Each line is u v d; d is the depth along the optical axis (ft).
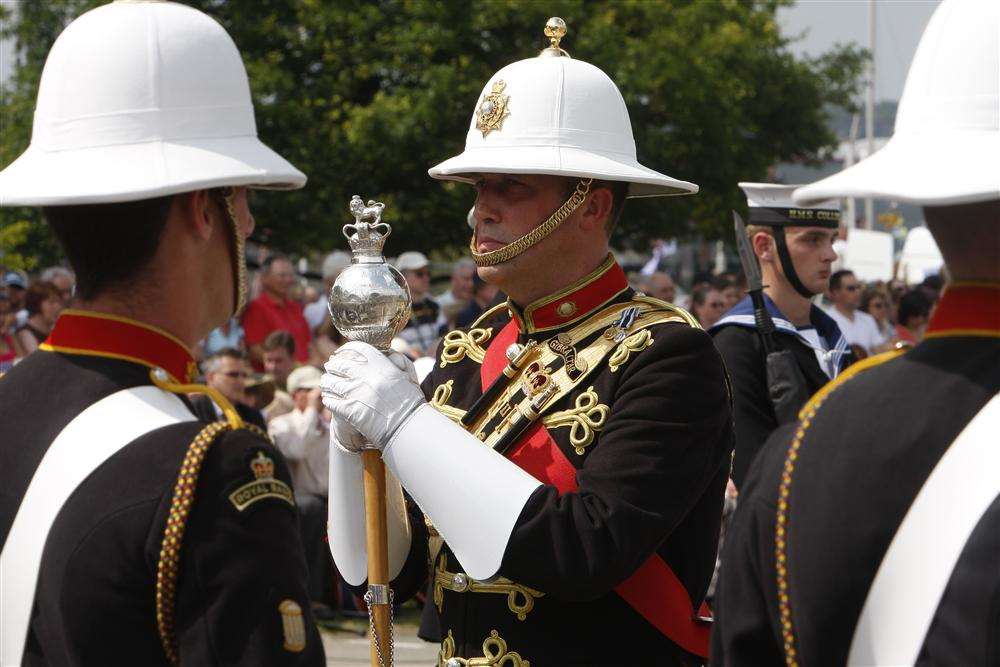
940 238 10.87
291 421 42.29
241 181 12.22
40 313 49.29
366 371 14.98
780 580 10.85
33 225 88.58
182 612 11.05
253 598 11.01
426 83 83.87
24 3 92.99
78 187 11.96
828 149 110.22
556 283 16.99
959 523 10.00
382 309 15.17
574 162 16.51
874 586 10.29
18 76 92.22
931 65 10.92
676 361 15.70
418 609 47.19
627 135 17.29
